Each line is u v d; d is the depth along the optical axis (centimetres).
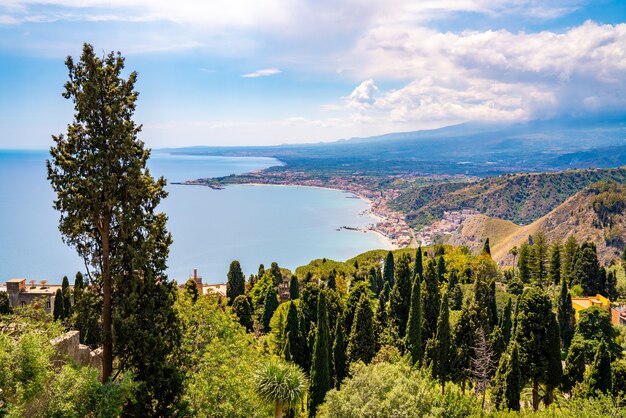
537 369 4203
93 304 2877
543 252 10756
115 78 2831
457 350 4931
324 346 4034
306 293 5928
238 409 2867
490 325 6131
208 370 3058
